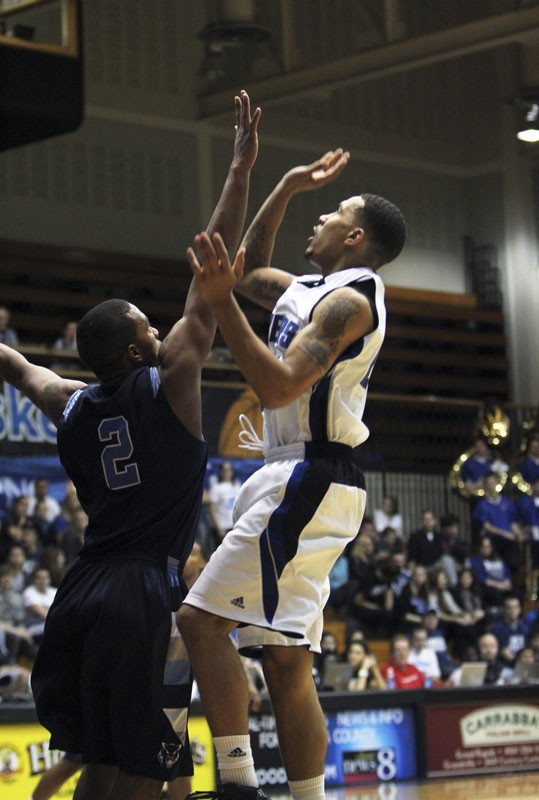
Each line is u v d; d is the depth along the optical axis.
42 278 20.23
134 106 21.70
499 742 14.87
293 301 4.63
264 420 4.73
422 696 14.32
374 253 4.75
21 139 10.94
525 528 20.06
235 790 4.29
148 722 4.13
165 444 4.27
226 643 4.42
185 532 4.36
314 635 4.63
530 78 20.06
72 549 15.03
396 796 11.95
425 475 20.78
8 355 4.84
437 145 25.44
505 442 21.30
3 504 15.00
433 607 17.70
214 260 4.02
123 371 4.43
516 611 18.06
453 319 24.47
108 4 21.59
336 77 20.47
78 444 4.39
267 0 21.59
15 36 10.60
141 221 21.56
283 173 23.31
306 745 4.59
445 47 19.20
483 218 25.55
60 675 4.29
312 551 4.48
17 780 10.95
